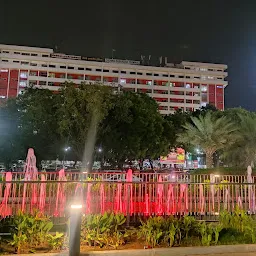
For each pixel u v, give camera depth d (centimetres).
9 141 3356
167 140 3919
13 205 1202
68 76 10469
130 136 3388
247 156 2677
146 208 1131
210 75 11650
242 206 1251
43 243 660
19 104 3441
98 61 10962
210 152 2772
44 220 711
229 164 2884
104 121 3281
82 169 3169
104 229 690
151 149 3812
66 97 2938
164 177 1805
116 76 10819
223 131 2659
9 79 10069
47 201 1273
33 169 2630
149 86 11038
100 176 1695
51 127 3184
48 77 10300
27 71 10244
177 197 1223
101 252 607
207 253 655
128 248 660
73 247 591
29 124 3234
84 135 3036
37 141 3294
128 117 3294
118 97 3341
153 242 677
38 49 10625
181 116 4566
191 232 731
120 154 3531
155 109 3912
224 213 867
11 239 660
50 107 3189
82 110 2978
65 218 977
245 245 680
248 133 2617
